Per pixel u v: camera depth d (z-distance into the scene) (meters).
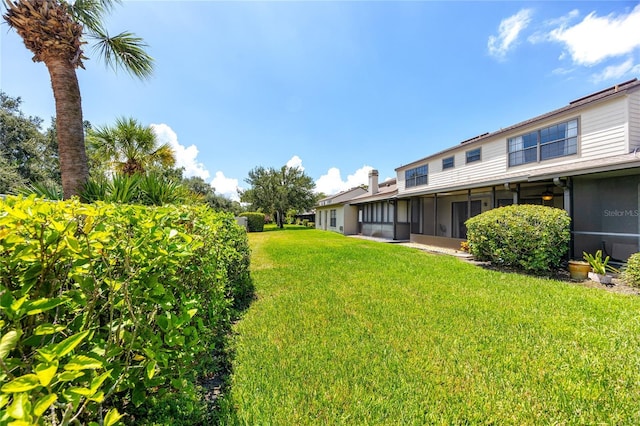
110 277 1.13
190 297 1.80
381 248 10.21
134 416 1.44
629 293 4.33
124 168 6.93
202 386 2.01
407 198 13.64
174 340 1.37
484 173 10.91
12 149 15.73
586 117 7.55
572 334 2.79
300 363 2.28
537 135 8.85
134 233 1.34
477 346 2.58
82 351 1.05
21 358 0.93
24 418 0.67
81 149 3.80
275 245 11.27
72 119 3.71
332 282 5.02
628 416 1.68
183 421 1.44
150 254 1.29
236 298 3.90
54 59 3.58
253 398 1.83
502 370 2.20
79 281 1.07
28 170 15.70
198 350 1.72
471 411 1.76
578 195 6.92
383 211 16.02
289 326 3.05
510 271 6.05
